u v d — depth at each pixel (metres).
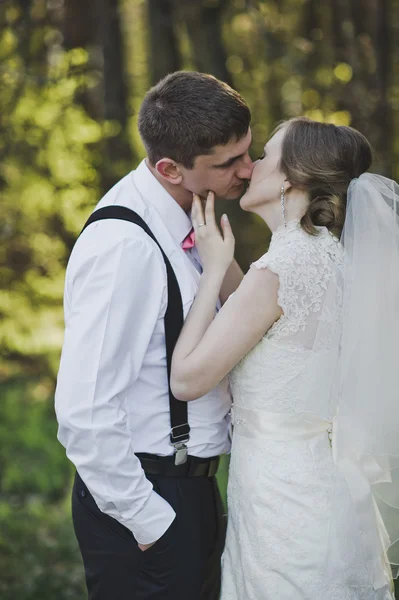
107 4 6.07
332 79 5.16
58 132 5.85
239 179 2.53
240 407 2.46
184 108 2.40
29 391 7.50
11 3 5.41
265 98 5.87
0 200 6.04
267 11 5.37
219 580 2.61
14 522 4.84
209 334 2.33
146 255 2.32
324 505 2.36
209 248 2.47
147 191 2.54
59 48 5.93
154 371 2.41
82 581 4.14
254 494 2.38
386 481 2.47
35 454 6.23
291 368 2.34
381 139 4.93
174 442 2.41
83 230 2.42
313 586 2.31
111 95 6.18
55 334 6.93
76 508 2.53
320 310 2.34
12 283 6.43
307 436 2.40
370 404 2.36
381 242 2.38
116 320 2.25
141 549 2.38
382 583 2.41
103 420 2.23
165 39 5.67
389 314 2.37
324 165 2.42
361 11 5.04
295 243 2.37
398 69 5.27
